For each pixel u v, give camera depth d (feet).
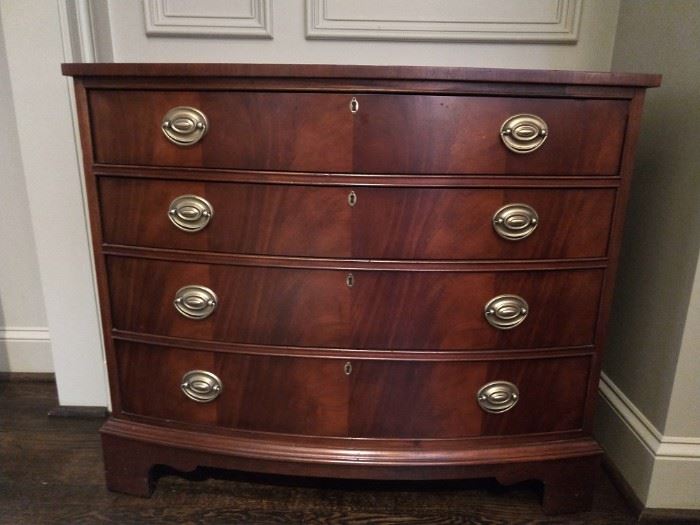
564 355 3.43
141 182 3.22
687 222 3.38
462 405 3.46
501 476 3.54
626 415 4.01
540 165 3.07
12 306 5.35
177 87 3.01
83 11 4.07
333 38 4.42
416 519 3.70
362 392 3.43
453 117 2.96
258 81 2.93
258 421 3.56
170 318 3.44
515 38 4.36
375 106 2.94
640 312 3.95
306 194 3.10
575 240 3.22
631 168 3.13
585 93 2.97
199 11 4.41
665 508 3.68
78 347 4.69
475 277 3.23
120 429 3.72
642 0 3.96
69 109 4.13
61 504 3.77
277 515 3.71
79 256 4.46
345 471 3.51
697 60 3.30
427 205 3.10
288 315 3.33
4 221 5.11
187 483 4.01
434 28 4.35
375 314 3.29
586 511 3.74
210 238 3.24
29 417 4.83
